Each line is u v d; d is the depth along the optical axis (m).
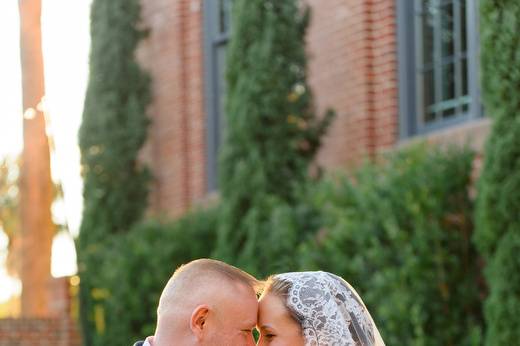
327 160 11.00
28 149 16.58
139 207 13.40
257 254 9.92
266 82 10.52
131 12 13.65
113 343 11.94
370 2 10.63
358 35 10.66
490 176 7.92
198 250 11.57
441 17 10.09
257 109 10.49
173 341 4.13
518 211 7.77
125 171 13.40
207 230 11.64
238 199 10.53
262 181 10.36
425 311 8.38
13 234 24.16
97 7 13.67
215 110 13.09
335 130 10.91
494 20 7.98
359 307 4.46
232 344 4.14
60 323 14.40
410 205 8.52
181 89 13.44
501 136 7.89
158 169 13.81
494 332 7.79
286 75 10.58
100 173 13.40
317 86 11.21
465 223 8.63
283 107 10.54
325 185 9.37
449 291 8.50
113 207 13.30
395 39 10.44
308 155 10.79
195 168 13.23
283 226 9.62
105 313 12.21
